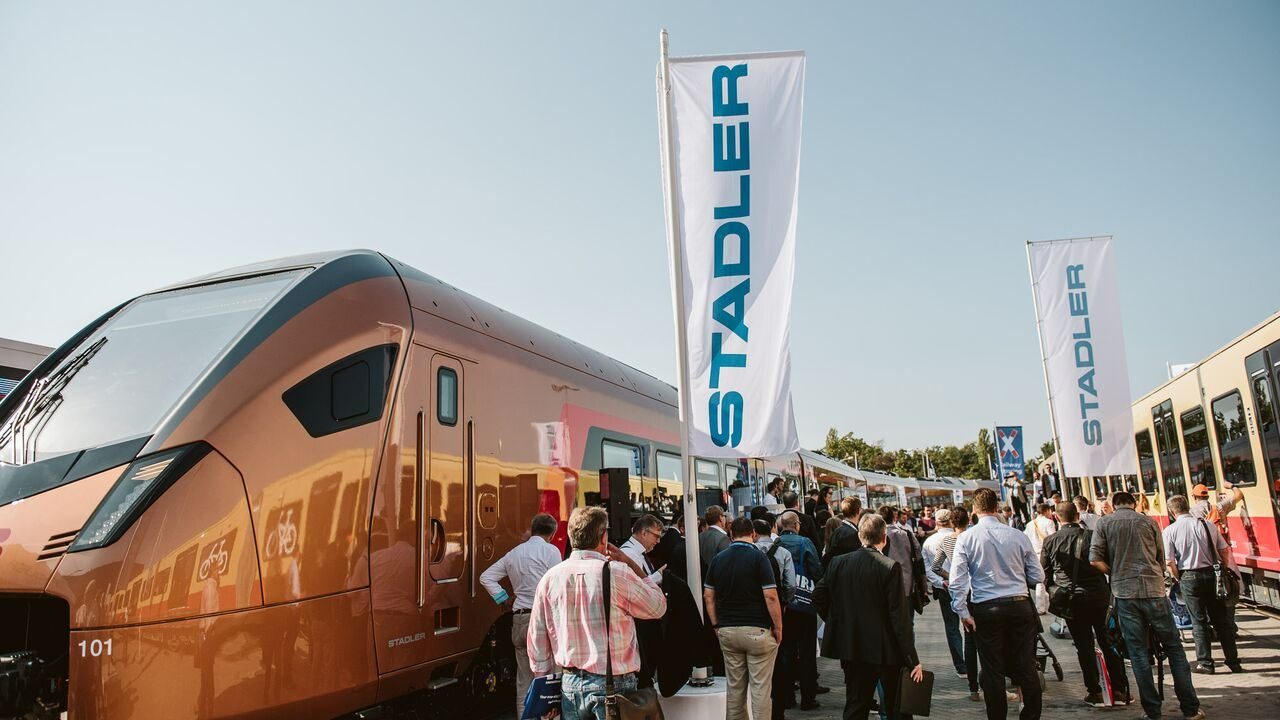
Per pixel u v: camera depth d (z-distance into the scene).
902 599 5.63
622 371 11.11
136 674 4.39
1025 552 6.07
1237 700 7.14
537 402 8.18
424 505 6.18
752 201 6.88
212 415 4.97
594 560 4.38
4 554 4.63
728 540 8.26
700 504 11.90
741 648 5.70
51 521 4.68
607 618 4.21
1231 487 11.59
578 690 4.15
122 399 5.25
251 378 5.20
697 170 6.98
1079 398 11.48
